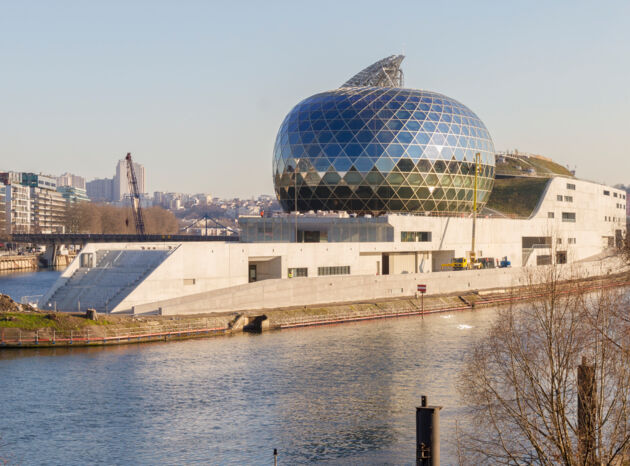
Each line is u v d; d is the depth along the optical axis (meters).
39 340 92.12
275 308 118.75
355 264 145.25
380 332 107.25
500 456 47.41
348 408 67.75
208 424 63.34
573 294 65.12
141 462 54.88
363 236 158.25
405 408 67.69
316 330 109.44
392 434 61.12
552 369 46.38
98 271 121.56
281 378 77.94
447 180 170.62
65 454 56.28
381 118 166.00
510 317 60.66
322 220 162.62
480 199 183.00
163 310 107.56
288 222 164.50
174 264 115.12
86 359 85.75
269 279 123.12
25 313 95.69
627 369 48.38
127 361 84.94
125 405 68.19
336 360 86.44
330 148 166.12
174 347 93.81
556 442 44.44
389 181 165.00
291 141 173.12
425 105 170.88
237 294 115.31
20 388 73.19
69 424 62.94
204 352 90.69
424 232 162.88
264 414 66.06
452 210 175.25
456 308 136.62
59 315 95.81
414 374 79.56
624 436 45.53
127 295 110.56
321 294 126.56
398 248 155.38
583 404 44.12
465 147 173.50
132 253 124.19
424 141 166.75
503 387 55.56
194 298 110.94
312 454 56.88
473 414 62.47
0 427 62.09
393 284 138.12
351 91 175.12
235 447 58.16
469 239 173.88
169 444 58.53
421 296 131.12
